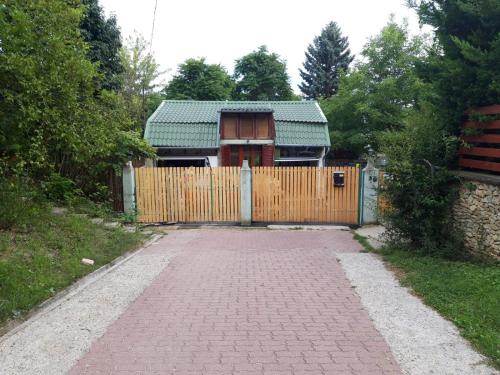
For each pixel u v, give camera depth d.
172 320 4.23
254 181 11.33
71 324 4.12
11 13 5.75
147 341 3.71
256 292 5.20
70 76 6.71
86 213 9.50
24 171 7.37
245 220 11.33
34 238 6.36
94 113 7.79
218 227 11.08
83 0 14.72
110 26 17.03
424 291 5.02
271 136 17.02
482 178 6.01
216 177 11.32
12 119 6.05
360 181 11.20
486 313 4.14
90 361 3.33
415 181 7.11
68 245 6.63
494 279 5.07
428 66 7.24
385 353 3.44
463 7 5.96
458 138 6.82
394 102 22.70
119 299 4.92
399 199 7.42
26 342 3.69
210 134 17.02
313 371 3.14
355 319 4.23
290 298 4.94
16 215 6.47
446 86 6.70
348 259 7.06
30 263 5.41
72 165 10.24
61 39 6.51
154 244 8.66
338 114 24.62
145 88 28.03
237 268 6.45
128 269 6.40
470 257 6.43
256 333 3.88
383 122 22.14
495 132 6.11
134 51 27.05
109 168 11.01
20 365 3.27
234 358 3.36
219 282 5.66
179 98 30.91
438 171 6.98
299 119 18.20
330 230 10.55
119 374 3.11
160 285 5.52
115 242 7.77
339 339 3.73
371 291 5.20
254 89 35.72
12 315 4.10
